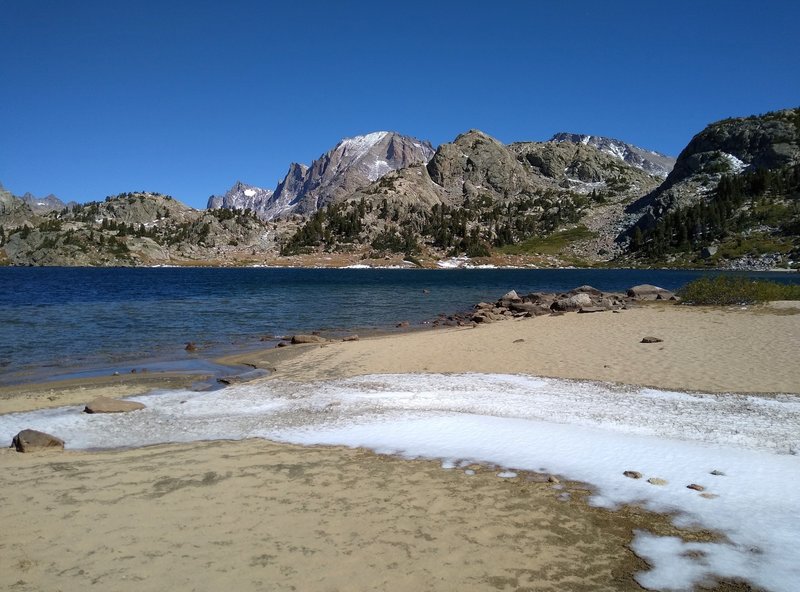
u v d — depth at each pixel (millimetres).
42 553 6441
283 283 89625
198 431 12281
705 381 15859
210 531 7051
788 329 23016
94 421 13141
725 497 8156
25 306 44250
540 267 195625
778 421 11938
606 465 9641
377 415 13352
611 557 6496
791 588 5809
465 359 20688
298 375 18812
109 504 7918
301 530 7109
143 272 142250
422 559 6379
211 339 28047
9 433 12195
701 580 5988
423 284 90188
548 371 18141
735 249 154750
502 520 7473
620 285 88000
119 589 5684
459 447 10773
